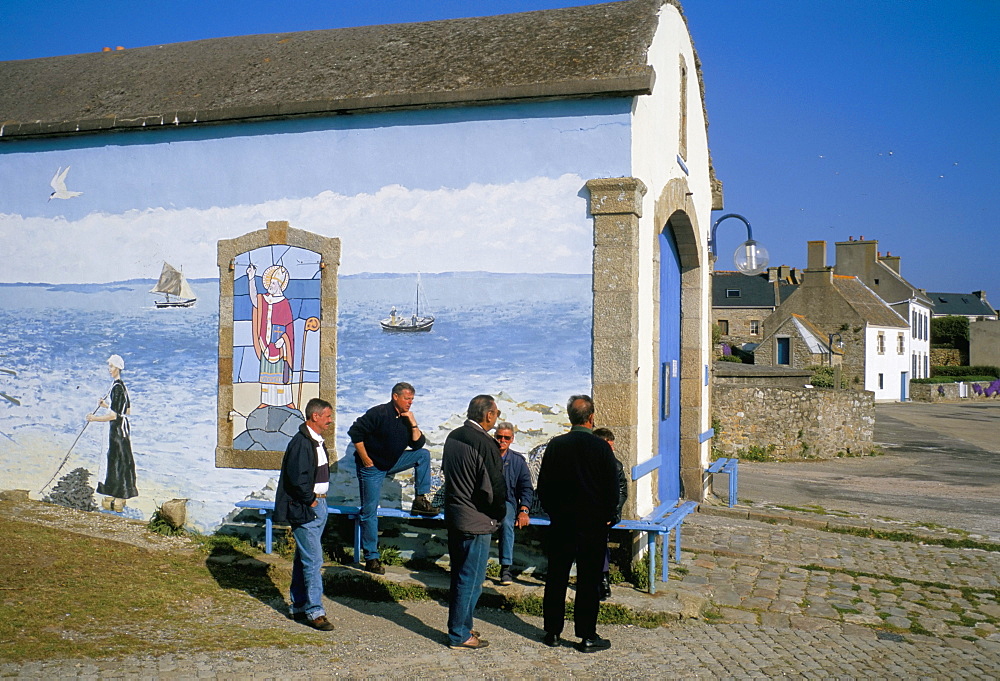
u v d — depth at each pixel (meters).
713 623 6.95
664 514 8.12
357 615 6.82
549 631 6.22
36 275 9.72
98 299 9.50
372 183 8.62
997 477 17.73
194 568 7.76
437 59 9.08
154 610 6.55
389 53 9.54
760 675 5.79
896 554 9.81
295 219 8.86
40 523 8.69
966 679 5.93
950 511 13.07
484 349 8.22
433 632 6.45
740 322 65.44
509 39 9.19
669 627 6.79
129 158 9.43
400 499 8.38
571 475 6.15
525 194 8.12
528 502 7.50
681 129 10.20
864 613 7.42
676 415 11.39
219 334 9.05
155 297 9.30
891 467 19.30
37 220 9.73
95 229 9.54
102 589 6.89
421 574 7.78
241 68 10.03
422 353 8.42
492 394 8.17
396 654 5.91
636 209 7.75
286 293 8.86
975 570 9.14
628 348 7.73
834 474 17.61
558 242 8.01
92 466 9.43
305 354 8.78
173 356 9.22
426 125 8.44
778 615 7.22
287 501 6.39
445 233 8.38
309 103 8.60
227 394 9.01
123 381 9.38
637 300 7.89
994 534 11.22
